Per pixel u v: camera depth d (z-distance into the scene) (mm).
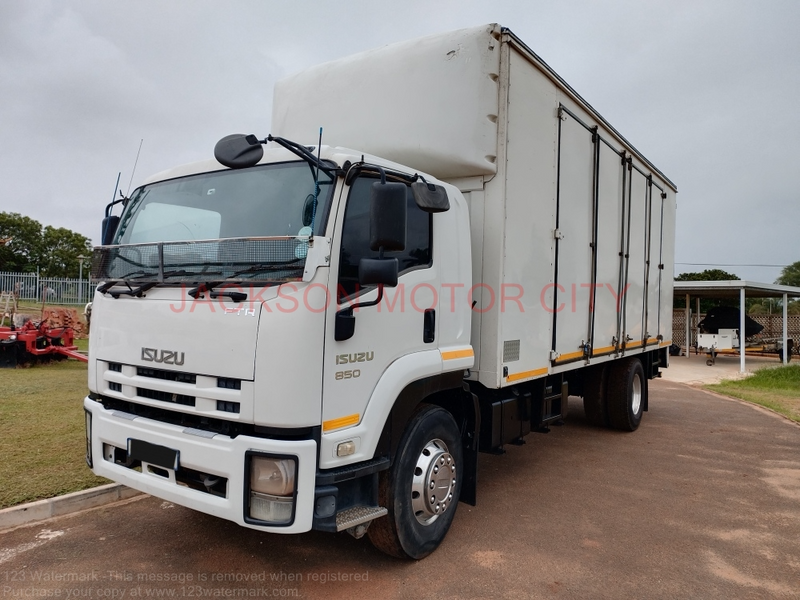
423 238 3641
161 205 3686
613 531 4273
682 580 3518
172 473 3076
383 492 3391
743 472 5945
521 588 3369
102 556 3613
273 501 2742
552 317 5031
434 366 3635
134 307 3283
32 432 5992
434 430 3703
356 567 3574
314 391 2811
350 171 3031
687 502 4961
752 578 3562
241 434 2852
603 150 6148
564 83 5074
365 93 4562
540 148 4742
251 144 3051
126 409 3408
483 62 4074
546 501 4918
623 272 6887
